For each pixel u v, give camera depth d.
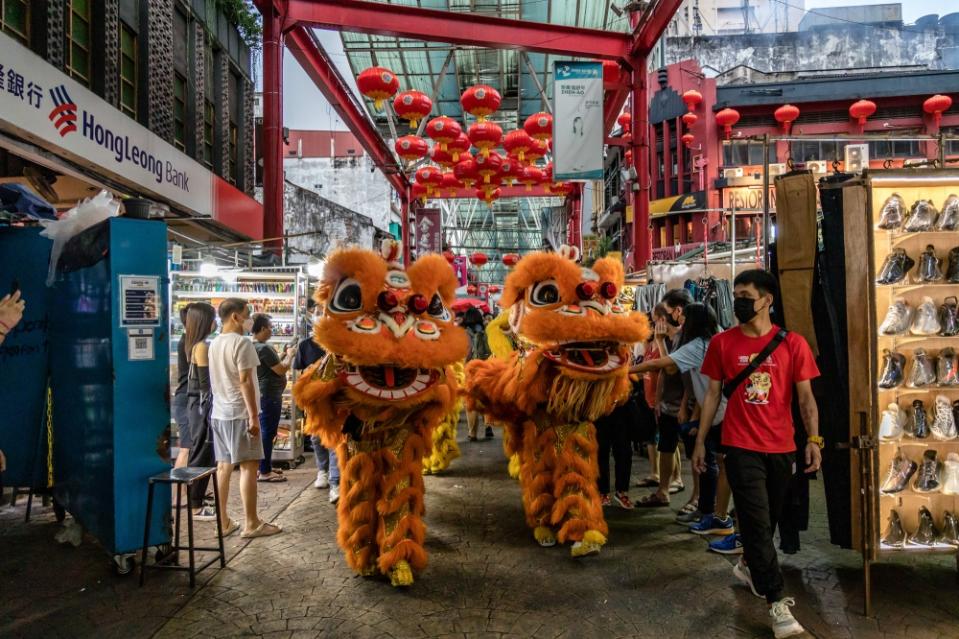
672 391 5.10
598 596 3.48
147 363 3.68
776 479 3.15
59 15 7.59
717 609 3.31
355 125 15.63
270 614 3.26
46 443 4.67
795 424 3.67
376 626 3.13
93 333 3.79
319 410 3.65
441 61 17.31
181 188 9.85
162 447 3.75
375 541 3.77
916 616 3.20
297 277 7.21
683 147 24.28
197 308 4.86
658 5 9.97
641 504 5.23
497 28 10.93
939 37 29.08
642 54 11.25
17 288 4.64
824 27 29.25
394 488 3.71
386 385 3.60
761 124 23.81
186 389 5.31
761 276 3.16
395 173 19.06
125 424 3.58
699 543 4.31
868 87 23.25
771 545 3.06
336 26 10.42
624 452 5.22
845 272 3.39
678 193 24.36
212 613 3.26
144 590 3.54
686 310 4.49
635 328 4.14
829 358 3.55
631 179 11.50
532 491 4.35
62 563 3.95
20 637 3.00
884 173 3.33
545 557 4.08
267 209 9.70
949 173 3.34
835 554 4.04
